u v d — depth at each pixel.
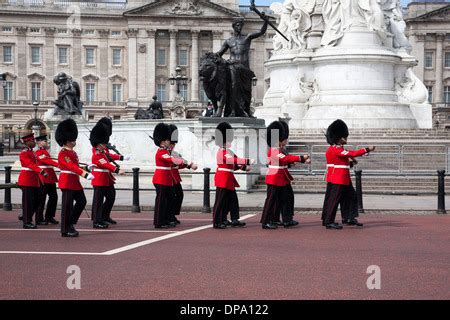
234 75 28.45
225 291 10.81
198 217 21.44
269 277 11.85
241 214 22.16
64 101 39.72
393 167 30.58
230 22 130.50
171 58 129.50
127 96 129.50
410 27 127.12
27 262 13.29
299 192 25.05
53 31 126.88
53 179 19.92
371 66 40.53
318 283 11.38
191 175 29.27
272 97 44.16
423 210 22.23
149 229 18.34
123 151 32.53
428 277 11.85
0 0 125.19
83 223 19.89
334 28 41.47
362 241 15.88
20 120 124.69
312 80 42.12
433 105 124.12
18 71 125.75
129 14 127.50
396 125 39.81
